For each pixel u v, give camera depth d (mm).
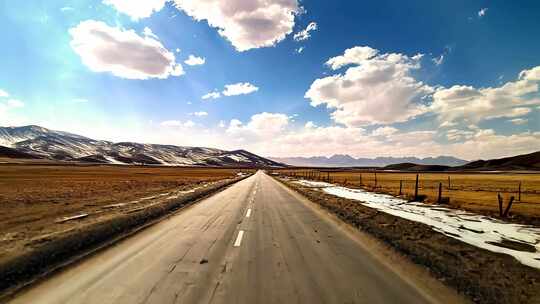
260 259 7145
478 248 8719
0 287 5250
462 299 4992
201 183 43156
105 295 4953
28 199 20641
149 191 27875
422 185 45656
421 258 7180
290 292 5148
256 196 24625
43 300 4754
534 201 23938
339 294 5098
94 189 30375
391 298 4969
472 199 25016
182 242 8820
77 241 8438
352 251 7988
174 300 4762
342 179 62781
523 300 5016
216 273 6086
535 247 9203
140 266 6512
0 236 8875
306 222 12547
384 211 16391
